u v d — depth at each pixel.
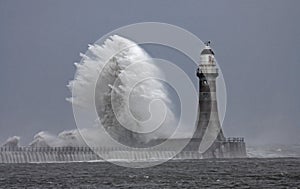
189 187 150.62
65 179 171.88
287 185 153.38
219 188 148.38
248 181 163.00
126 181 165.12
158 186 153.00
